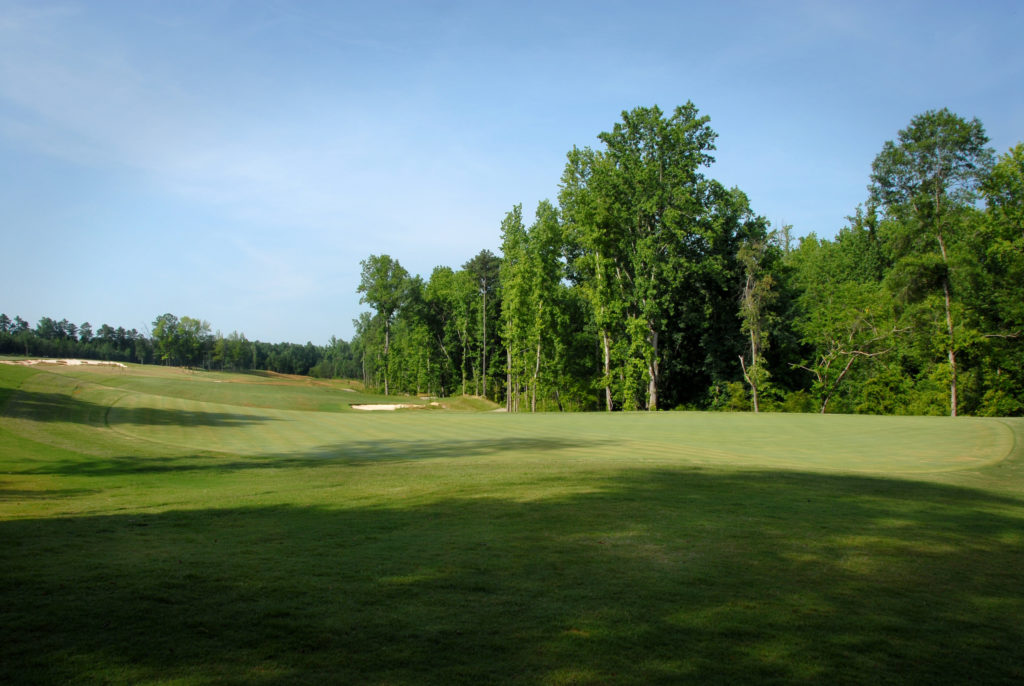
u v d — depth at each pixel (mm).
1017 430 22188
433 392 89000
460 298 76375
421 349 84250
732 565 6395
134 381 62188
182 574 5742
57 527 7680
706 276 51125
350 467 14906
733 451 19844
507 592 5418
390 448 20484
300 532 7629
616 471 13719
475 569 6074
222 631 4406
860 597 5539
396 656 4062
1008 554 7164
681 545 7125
